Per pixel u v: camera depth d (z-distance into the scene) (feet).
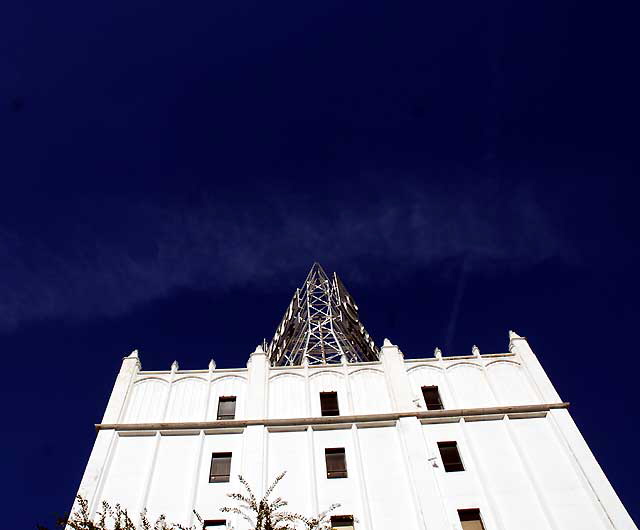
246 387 129.08
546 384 126.00
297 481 110.83
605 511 102.68
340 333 196.44
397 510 106.01
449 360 133.08
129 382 128.26
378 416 120.67
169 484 110.11
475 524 104.73
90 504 104.94
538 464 112.16
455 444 117.08
